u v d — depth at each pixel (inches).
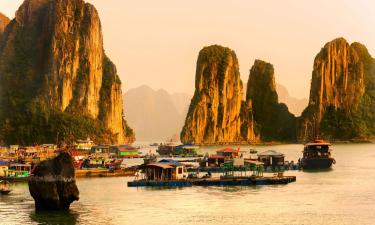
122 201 3681.1
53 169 3230.8
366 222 2942.9
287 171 6033.5
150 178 4662.9
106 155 7810.0
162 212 3260.3
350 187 4424.2
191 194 4005.9
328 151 6481.3
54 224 2896.2
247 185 4547.2
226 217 3097.9
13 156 7263.8
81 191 4215.1
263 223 2928.2
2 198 3801.7
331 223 2920.8
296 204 3526.1
